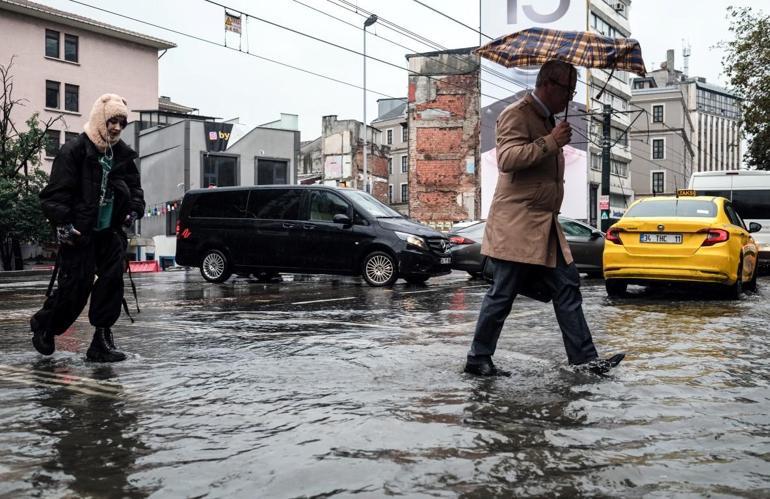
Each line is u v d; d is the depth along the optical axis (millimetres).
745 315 7246
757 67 31312
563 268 4227
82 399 3516
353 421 3051
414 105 53844
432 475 2389
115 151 4621
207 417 3158
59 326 4637
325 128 62688
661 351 4953
